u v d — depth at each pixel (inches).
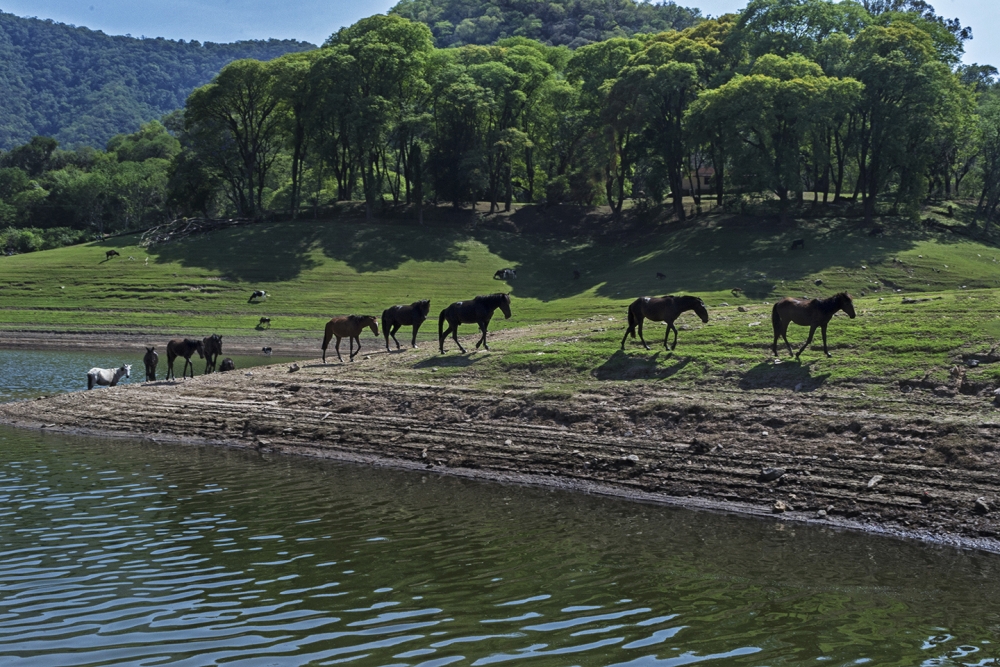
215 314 2768.2
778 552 577.3
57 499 721.0
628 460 778.8
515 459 826.2
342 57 3511.3
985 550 575.2
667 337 1024.9
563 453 816.9
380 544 596.4
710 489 714.8
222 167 3927.2
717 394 868.0
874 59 2972.4
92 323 2637.8
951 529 603.2
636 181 3909.9
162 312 2785.4
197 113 3742.6
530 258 3403.1
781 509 666.8
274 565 550.6
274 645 425.7
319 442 943.0
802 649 423.8
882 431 732.7
